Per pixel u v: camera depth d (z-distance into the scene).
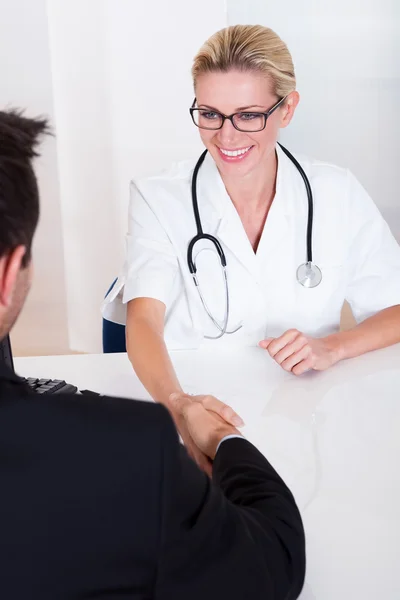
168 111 3.26
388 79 3.19
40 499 0.54
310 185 1.60
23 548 0.54
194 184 1.56
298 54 3.21
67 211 3.39
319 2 3.13
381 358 1.47
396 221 3.33
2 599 0.55
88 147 3.32
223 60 1.36
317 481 1.00
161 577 0.56
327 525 0.89
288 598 0.67
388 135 3.25
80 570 0.55
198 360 1.48
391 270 1.64
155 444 0.56
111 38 3.19
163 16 3.16
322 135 3.28
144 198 1.60
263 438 1.13
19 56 3.24
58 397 0.58
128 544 0.55
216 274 1.58
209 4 3.13
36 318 3.51
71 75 3.24
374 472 1.02
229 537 0.60
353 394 1.29
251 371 1.41
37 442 0.55
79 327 3.52
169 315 1.63
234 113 1.38
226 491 0.74
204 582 0.58
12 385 0.58
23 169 0.56
